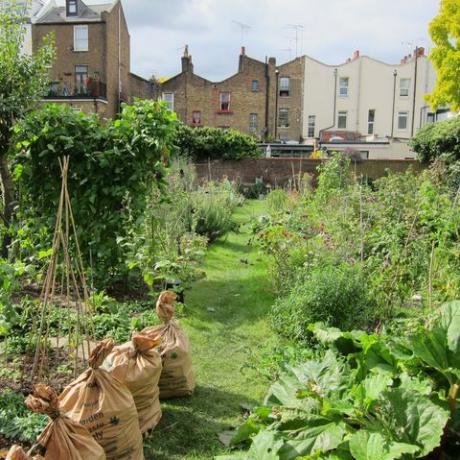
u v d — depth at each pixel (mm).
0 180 7816
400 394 2861
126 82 36875
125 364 3305
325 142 33500
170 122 6480
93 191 6117
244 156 24641
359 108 40562
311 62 40156
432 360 3111
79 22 33094
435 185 11211
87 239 6285
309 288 5016
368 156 33250
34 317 4305
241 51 39281
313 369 3520
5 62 7727
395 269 5332
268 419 3293
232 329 5551
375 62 40312
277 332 5320
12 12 7980
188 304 6371
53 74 33625
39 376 3689
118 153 6004
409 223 7125
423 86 40312
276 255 6672
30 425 3082
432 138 22859
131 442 2955
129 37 37281
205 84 39281
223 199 13297
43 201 6477
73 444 2473
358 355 3596
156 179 6754
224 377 4363
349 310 4852
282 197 14633
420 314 4395
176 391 3938
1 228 6098
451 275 5078
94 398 2875
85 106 30500
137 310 5746
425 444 2660
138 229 6402
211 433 3492
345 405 3016
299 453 2865
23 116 7672
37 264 6242
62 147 6184
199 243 8383
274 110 39875
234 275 7969
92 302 5125
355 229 7434
